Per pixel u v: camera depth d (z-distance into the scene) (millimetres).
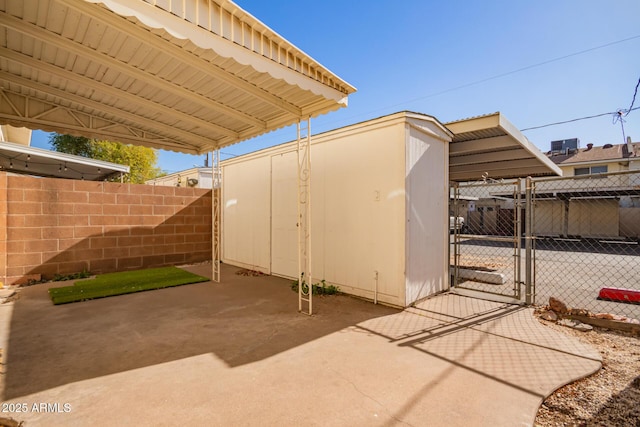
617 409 2041
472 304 4531
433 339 3203
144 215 7391
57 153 8984
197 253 8344
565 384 2332
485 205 19438
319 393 2199
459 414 1949
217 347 3014
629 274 7137
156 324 3660
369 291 4773
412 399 2119
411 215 4496
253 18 2631
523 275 6992
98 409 1999
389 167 4531
